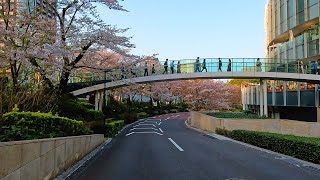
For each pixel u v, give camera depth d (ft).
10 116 33.76
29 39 54.24
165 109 234.17
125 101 195.93
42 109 49.19
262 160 40.09
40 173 24.26
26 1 62.69
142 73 104.06
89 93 103.86
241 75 106.01
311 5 115.14
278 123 84.64
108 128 79.46
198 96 165.99
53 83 70.28
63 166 32.09
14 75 53.42
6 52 50.11
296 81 107.96
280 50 143.54
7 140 24.86
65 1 67.87
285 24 135.85
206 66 106.52
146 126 125.18
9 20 56.44
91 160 41.04
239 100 207.21
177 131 102.12
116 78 97.25
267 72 105.70
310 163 37.50
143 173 31.63
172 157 43.47
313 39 114.52
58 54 55.42
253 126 85.15
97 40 71.97
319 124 78.69
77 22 70.13
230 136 75.82
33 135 30.04
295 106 114.83
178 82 172.55
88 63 77.56
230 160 40.22
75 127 44.57
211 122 97.86
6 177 17.69
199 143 63.36
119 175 30.68
